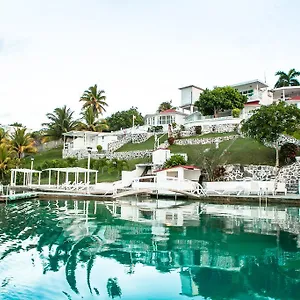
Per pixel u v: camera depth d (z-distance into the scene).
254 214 17.89
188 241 10.86
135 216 17.00
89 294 6.32
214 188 29.88
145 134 55.09
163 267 8.00
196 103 57.97
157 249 9.74
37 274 7.41
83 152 56.09
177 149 45.41
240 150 39.03
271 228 13.34
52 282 6.93
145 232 12.45
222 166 35.09
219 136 46.38
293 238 11.34
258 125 32.12
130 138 56.00
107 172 45.31
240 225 14.09
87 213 18.20
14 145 54.91
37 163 56.34
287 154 33.75
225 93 55.16
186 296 6.27
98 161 44.19
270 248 9.89
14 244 10.23
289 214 17.92
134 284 6.88
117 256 8.97
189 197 27.20
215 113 55.44
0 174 43.84
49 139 68.25
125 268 7.93
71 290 6.51
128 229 13.09
